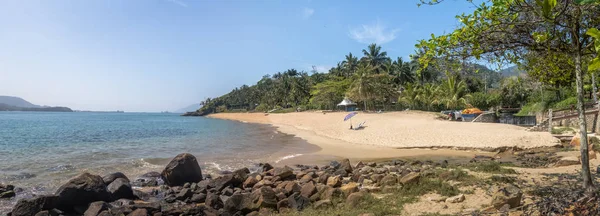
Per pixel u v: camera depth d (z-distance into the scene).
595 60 3.21
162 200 10.52
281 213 8.21
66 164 16.89
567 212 5.16
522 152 19.09
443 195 8.70
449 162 17.00
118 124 65.12
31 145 25.66
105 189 9.79
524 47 6.35
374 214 7.32
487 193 8.49
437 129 27.52
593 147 14.96
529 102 45.53
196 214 8.73
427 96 58.84
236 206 8.70
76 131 42.44
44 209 8.56
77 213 8.95
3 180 13.18
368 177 11.95
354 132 31.69
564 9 5.02
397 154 20.69
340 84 72.19
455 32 6.07
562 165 12.53
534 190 7.98
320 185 9.91
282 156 20.42
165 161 18.20
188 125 61.62
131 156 19.98
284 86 106.25
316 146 25.14
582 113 6.39
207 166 16.83
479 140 22.50
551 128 24.56
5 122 69.25
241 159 19.19
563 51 6.14
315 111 71.12
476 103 54.31
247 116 96.75
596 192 5.62
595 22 5.54
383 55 77.94
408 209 7.69
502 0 5.42
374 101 65.25
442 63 6.54
